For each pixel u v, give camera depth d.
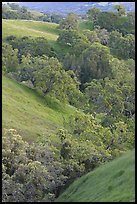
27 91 80.69
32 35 133.75
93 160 46.19
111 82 74.00
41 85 81.00
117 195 31.38
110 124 60.47
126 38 130.00
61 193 42.16
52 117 72.62
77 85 87.50
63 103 80.88
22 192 39.44
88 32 135.25
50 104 79.31
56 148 47.44
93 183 38.41
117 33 138.12
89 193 36.41
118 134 50.34
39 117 69.31
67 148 46.78
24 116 67.06
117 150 46.94
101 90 69.69
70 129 56.44
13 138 44.09
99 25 156.00
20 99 74.94
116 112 62.56
